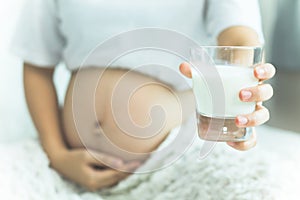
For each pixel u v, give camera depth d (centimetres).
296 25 132
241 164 65
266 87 55
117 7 76
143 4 76
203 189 64
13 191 63
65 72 104
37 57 82
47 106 79
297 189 61
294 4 131
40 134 77
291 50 135
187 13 77
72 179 72
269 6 136
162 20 76
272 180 62
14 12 100
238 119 54
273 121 134
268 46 138
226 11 71
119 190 70
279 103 141
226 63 54
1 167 66
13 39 83
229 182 62
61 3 80
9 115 94
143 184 69
